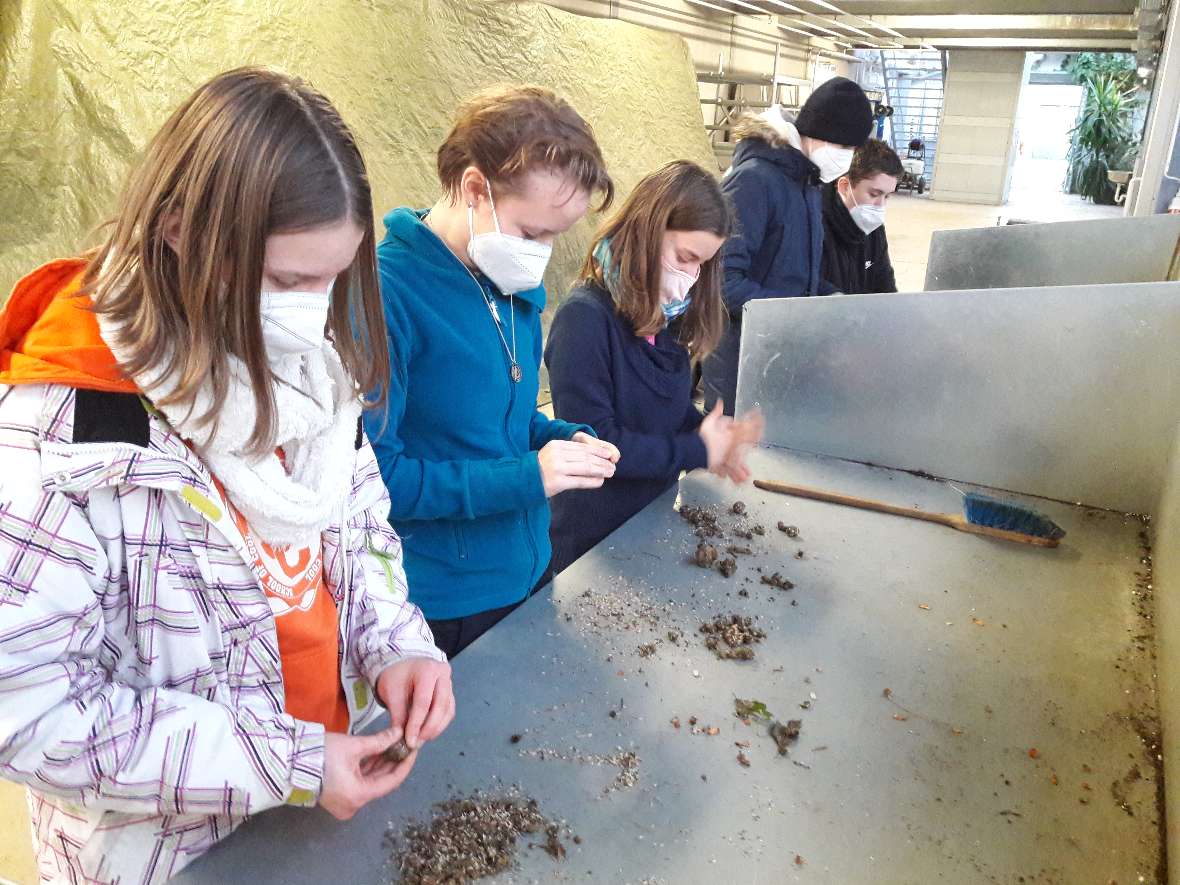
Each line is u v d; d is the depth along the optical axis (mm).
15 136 2457
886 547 1232
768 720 838
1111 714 875
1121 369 1341
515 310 1152
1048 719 862
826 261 2562
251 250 515
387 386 744
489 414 1120
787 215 2184
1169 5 3451
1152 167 2834
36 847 716
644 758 775
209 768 569
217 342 540
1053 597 1106
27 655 517
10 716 515
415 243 1052
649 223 1276
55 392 532
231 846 653
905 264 7156
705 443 1350
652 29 5207
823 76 10242
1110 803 751
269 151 504
